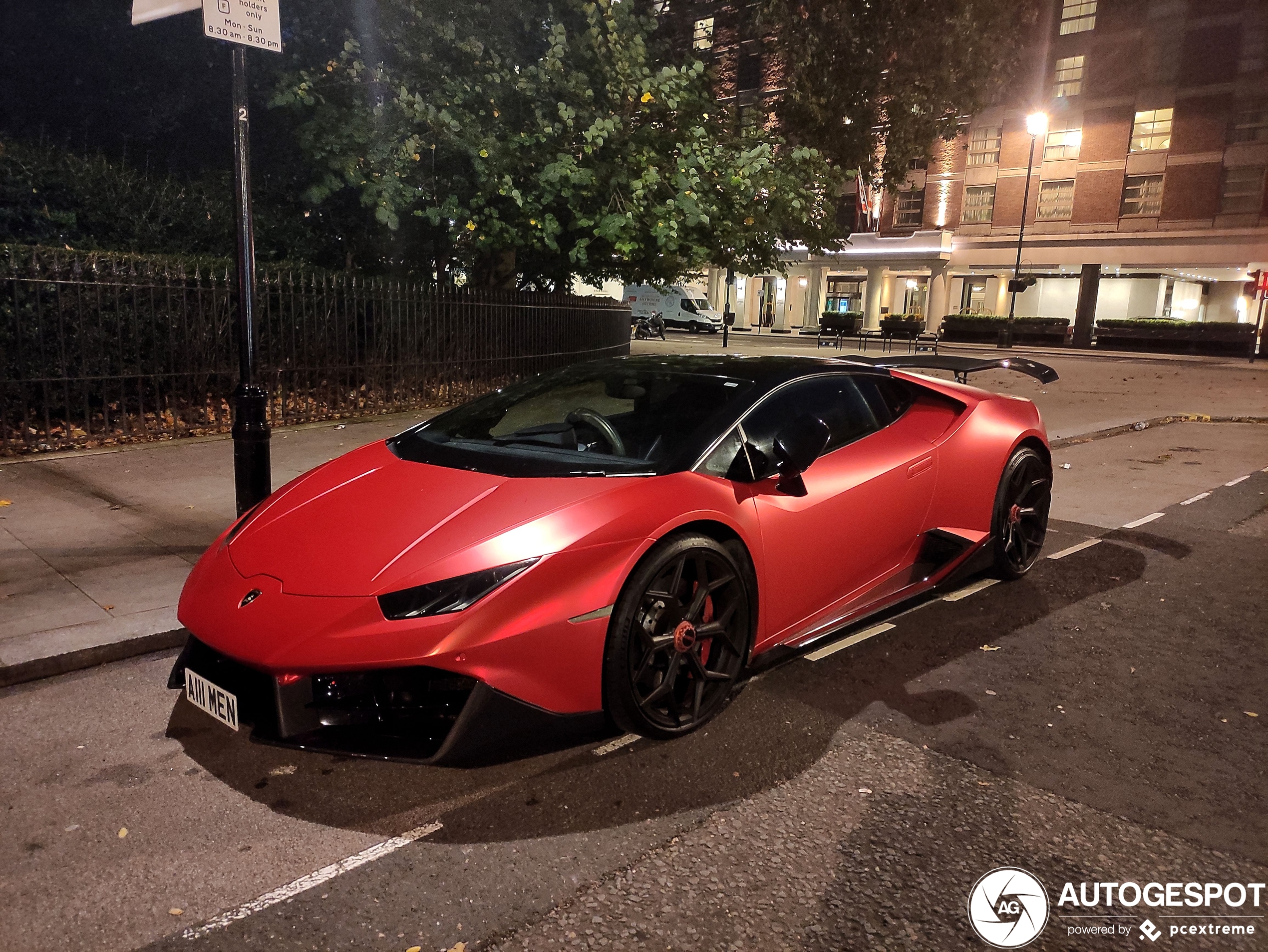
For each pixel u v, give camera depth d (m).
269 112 12.66
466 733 2.67
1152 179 36.88
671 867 2.45
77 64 12.16
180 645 3.95
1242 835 2.65
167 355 9.23
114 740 3.13
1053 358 29.14
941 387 4.81
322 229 13.20
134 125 12.62
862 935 2.18
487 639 2.66
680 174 11.09
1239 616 4.56
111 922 2.21
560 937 2.17
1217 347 34.59
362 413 10.57
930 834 2.62
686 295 41.00
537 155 10.82
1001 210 40.84
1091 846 2.58
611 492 3.08
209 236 11.48
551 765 2.99
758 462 3.45
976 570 4.74
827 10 12.88
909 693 3.60
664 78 10.92
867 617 4.06
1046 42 38.41
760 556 3.43
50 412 8.45
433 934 2.17
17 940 2.14
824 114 13.89
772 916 2.25
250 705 2.85
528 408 3.93
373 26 11.36
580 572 2.84
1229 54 34.38
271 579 2.88
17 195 9.64
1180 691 3.65
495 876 2.40
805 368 4.09
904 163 15.22
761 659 3.56
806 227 13.23
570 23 12.45
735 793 2.83
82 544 5.14
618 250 11.77
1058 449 9.90
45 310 8.20
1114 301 39.44
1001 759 3.08
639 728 3.06
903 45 13.75
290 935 2.17
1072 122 38.38
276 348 9.99
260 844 2.54
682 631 3.10
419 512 3.05
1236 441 10.65
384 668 2.63
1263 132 34.19
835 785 2.89
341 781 2.88
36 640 3.73
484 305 12.44
